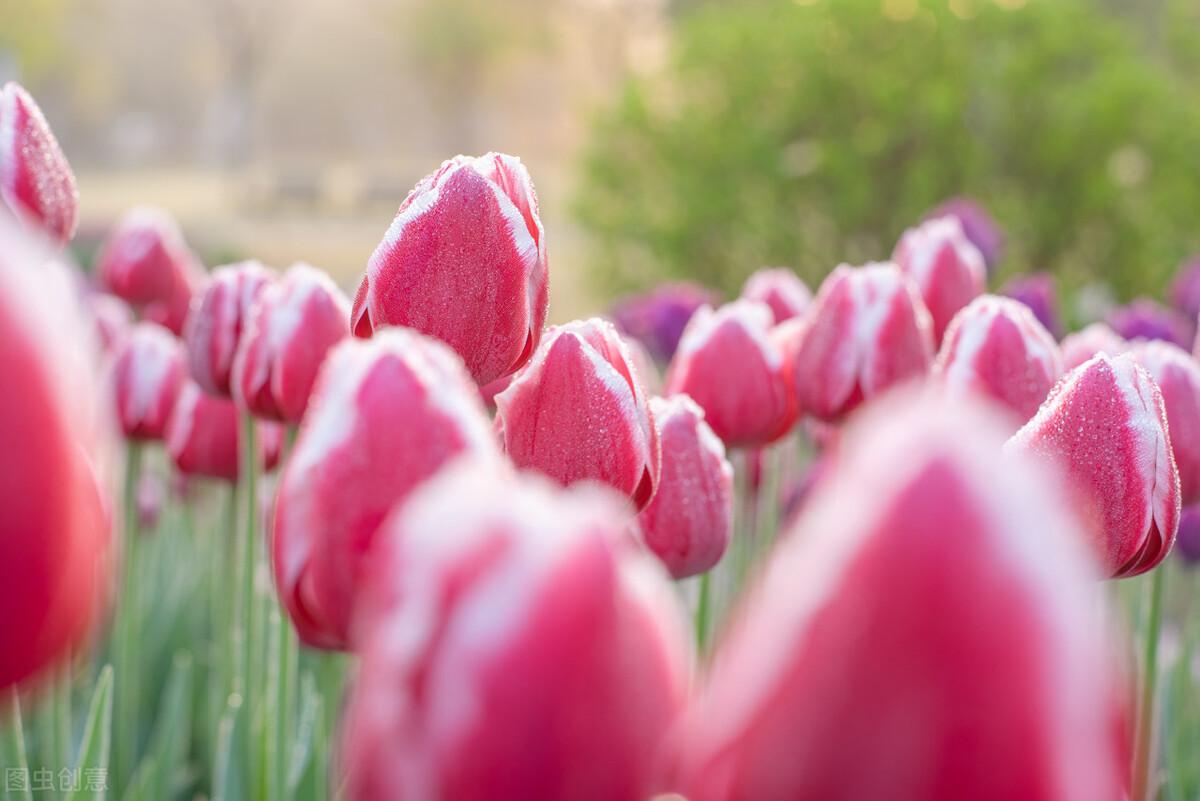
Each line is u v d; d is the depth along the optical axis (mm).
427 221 729
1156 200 4051
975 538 333
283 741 921
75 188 904
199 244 9195
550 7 21375
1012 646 334
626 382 726
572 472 723
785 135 4324
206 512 1983
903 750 342
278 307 895
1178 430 902
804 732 350
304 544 550
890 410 354
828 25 4289
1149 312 1717
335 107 29672
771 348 938
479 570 386
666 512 829
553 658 384
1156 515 725
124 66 27531
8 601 412
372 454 535
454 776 385
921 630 336
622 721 395
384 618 396
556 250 8312
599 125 4535
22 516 406
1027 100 4207
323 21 29109
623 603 401
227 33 21750
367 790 399
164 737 1173
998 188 4262
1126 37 4449
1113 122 4066
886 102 4059
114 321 1607
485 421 550
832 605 345
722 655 390
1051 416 722
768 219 4320
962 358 831
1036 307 1758
